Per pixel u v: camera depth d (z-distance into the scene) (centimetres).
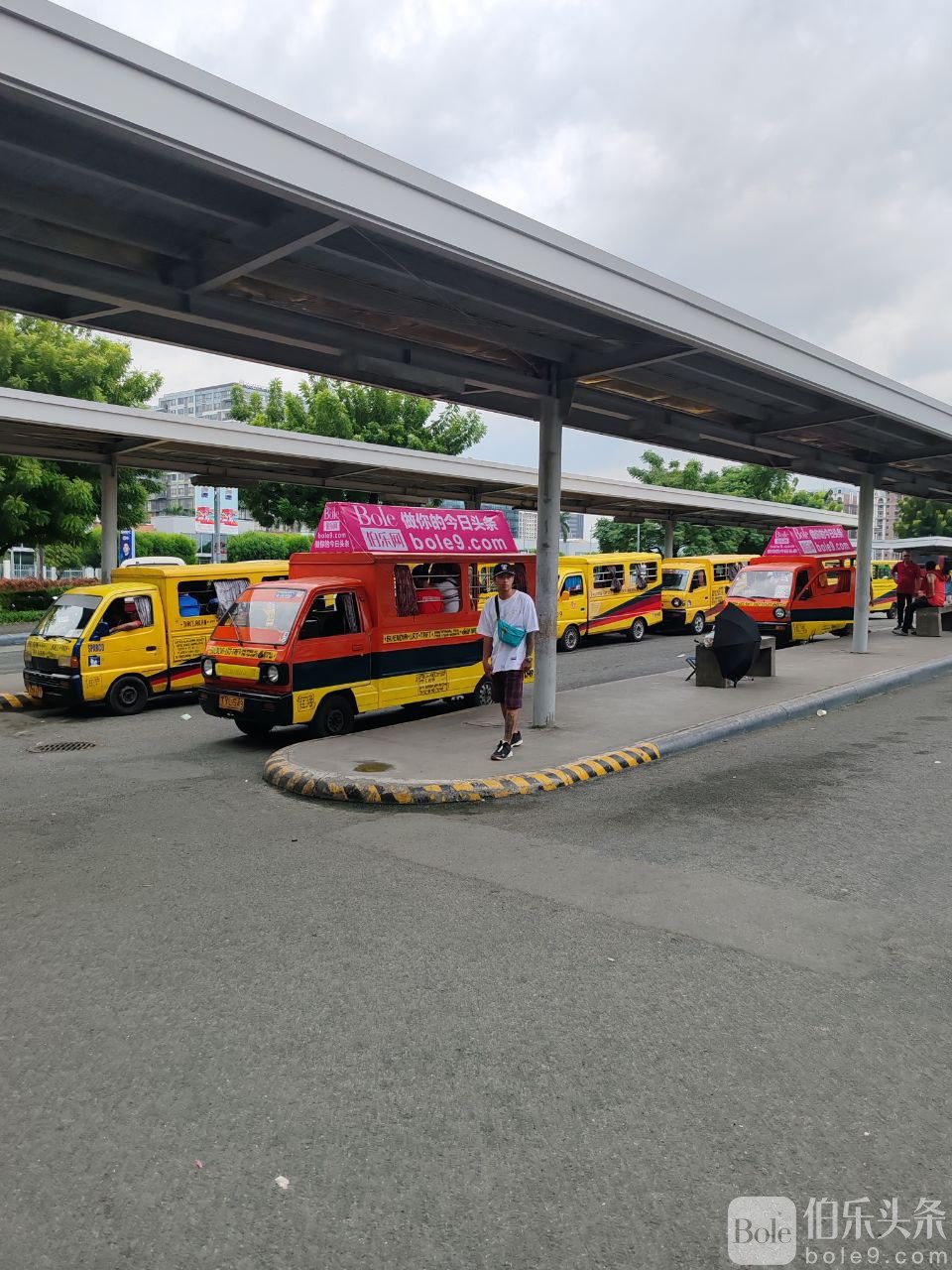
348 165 541
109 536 2011
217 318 725
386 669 1049
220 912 502
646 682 1332
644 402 1166
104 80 438
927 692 1316
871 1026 375
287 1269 246
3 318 2681
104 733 1082
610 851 602
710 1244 254
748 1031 371
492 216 627
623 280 742
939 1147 296
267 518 3244
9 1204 271
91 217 585
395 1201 272
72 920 492
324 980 417
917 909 501
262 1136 304
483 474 2325
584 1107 319
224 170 487
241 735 1061
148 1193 276
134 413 1709
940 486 2055
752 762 871
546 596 986
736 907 504
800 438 1446
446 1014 385
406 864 579
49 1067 347
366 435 3397
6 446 1847
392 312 759
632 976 420
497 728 997
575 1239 256
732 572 2659
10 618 2588
